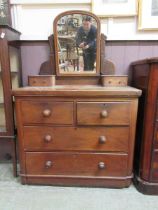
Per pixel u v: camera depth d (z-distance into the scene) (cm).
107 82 155
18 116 135
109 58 174
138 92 126
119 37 169
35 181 146
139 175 141
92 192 140
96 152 138
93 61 165
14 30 153
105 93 126
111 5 163
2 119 157
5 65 142
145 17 163
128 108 129
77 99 129
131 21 167
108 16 165
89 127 134
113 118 131
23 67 176
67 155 139
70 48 164
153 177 134
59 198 134
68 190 142
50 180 145
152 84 123
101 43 164
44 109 132
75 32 162
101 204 128
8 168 172
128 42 171
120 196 136
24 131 137
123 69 175
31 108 132
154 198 134
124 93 126
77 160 140
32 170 143
